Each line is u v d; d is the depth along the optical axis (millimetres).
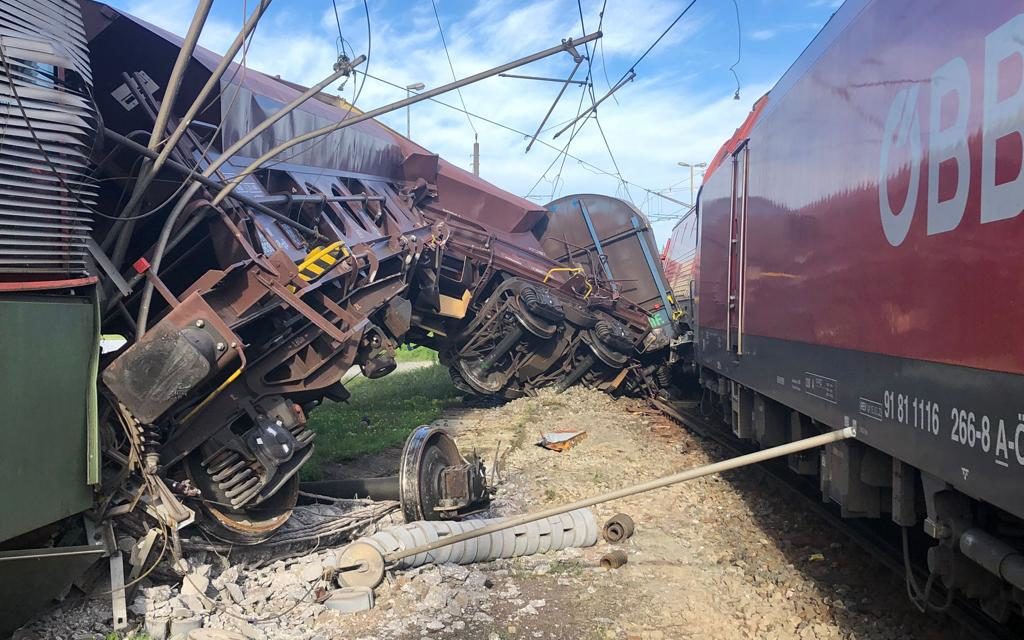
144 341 5027
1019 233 2830
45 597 4535
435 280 13031
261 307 6465
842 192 4898
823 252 5285
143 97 6410
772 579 5754
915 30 3842
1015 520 3457
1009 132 2914
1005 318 2918
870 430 4363
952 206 3387
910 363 3818
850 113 4785
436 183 15281
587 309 15258
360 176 11680
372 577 5383
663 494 8211
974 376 3166
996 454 2975
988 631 4328
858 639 4672
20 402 4230
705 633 4887
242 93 7844
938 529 3664
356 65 5410
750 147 7738
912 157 3836
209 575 5461
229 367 5773
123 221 5352
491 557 6211
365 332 7562
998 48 3016
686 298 16172
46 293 4586
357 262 8141
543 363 15305
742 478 8875
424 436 6863
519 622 5066
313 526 6520
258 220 7090
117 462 5102
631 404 15172
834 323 5020
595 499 5133
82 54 4992
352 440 11320
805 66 5941
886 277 4141
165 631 4672
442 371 23000
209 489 5961
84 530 4895
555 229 16828
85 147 4672
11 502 4168
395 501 7328
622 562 6129
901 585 5426
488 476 8992
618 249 16594
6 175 4254
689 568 6059
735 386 8945
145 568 5164
